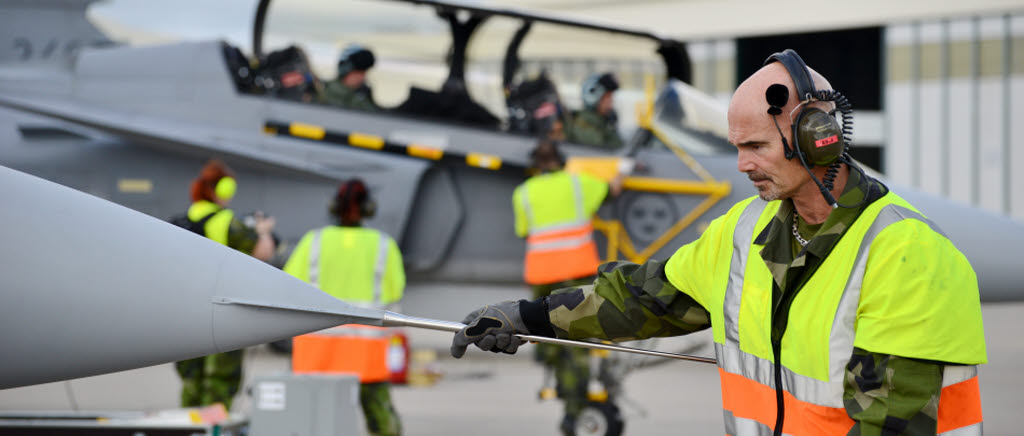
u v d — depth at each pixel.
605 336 3.07
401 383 10.88
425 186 10.10
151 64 10.56
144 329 3.18
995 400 9.98
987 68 27.45
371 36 10.43
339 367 6.52
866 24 28.69
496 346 3.07
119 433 5.27
